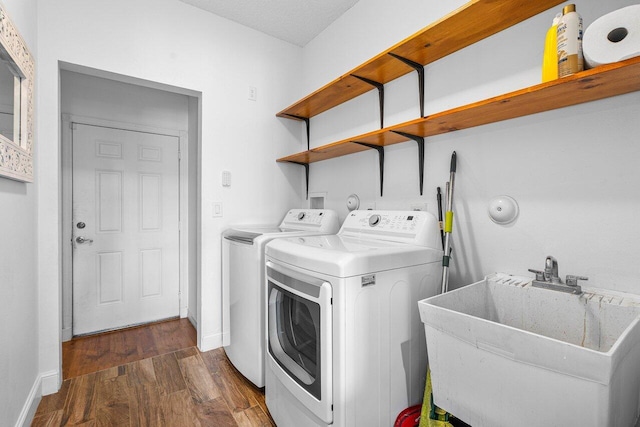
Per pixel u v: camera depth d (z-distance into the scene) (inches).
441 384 39.4
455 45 60.3
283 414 55.8
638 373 34.6
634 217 41.3
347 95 87.0
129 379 75.3
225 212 94.4
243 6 89.3
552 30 42.1
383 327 48.4
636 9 32.3
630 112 41.6
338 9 90.4
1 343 46.9
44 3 68.6
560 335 43.9
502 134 55.6
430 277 56.7
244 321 73.7
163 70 83.7
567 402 28.5
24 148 55.3
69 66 73.4
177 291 121.8
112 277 109.1
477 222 59.4
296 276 50.8
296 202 110.3
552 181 49.1
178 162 122.2
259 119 101.7
